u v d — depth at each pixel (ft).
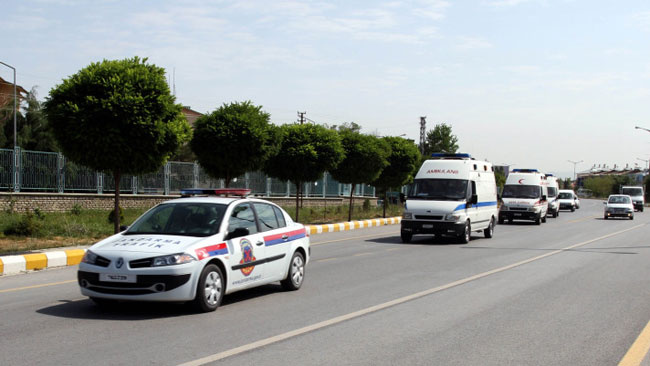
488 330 23.54
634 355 20.12
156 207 29.01
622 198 135.44
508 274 40.24
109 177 83.30
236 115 67.26
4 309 26.25
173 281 24.12
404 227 64.75
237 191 31.30
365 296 31.04
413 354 19.80
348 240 68.28
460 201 64.75
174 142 47.52
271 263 30.30
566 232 86.89
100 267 24.32
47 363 17.89
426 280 37.04
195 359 18.57
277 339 21.44
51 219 65.62
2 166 71.05
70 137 44.80
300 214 102.01
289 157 79.41
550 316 26.45
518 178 109.09
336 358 19.08
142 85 46.11
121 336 21.43
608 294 32.55
